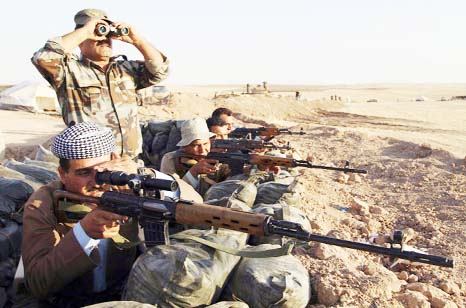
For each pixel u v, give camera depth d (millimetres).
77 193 3111
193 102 28141
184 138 6090
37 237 3156
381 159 12656
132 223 3277
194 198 4406
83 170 3047
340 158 13172
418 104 49125
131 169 3199
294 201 5754
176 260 3096
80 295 3506
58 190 3174
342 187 9867
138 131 4969
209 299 3199
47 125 21922
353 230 6703
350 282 4066
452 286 4777
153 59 4797
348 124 28172
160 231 2877
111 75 4691
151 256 3232
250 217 2660
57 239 3236
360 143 15266
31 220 3184
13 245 3764
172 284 3068
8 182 4195
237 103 31250
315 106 39469
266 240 4559
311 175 10195
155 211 2822
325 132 17625
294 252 4605
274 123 22797
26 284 3201
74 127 3059
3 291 3494
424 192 9438
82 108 4473
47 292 3150
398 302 3967
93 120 4531
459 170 11164
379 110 39219
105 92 4605
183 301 3080
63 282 3070
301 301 3400
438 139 17406
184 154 6117
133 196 2885
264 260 3566
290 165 6508
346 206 8141
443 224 7391
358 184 10375
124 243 3064
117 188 3160
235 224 2695
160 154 9227
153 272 3119
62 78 4379
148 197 2865
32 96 28172
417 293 4145
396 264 5363
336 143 15523
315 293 3961
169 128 9305
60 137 3047
